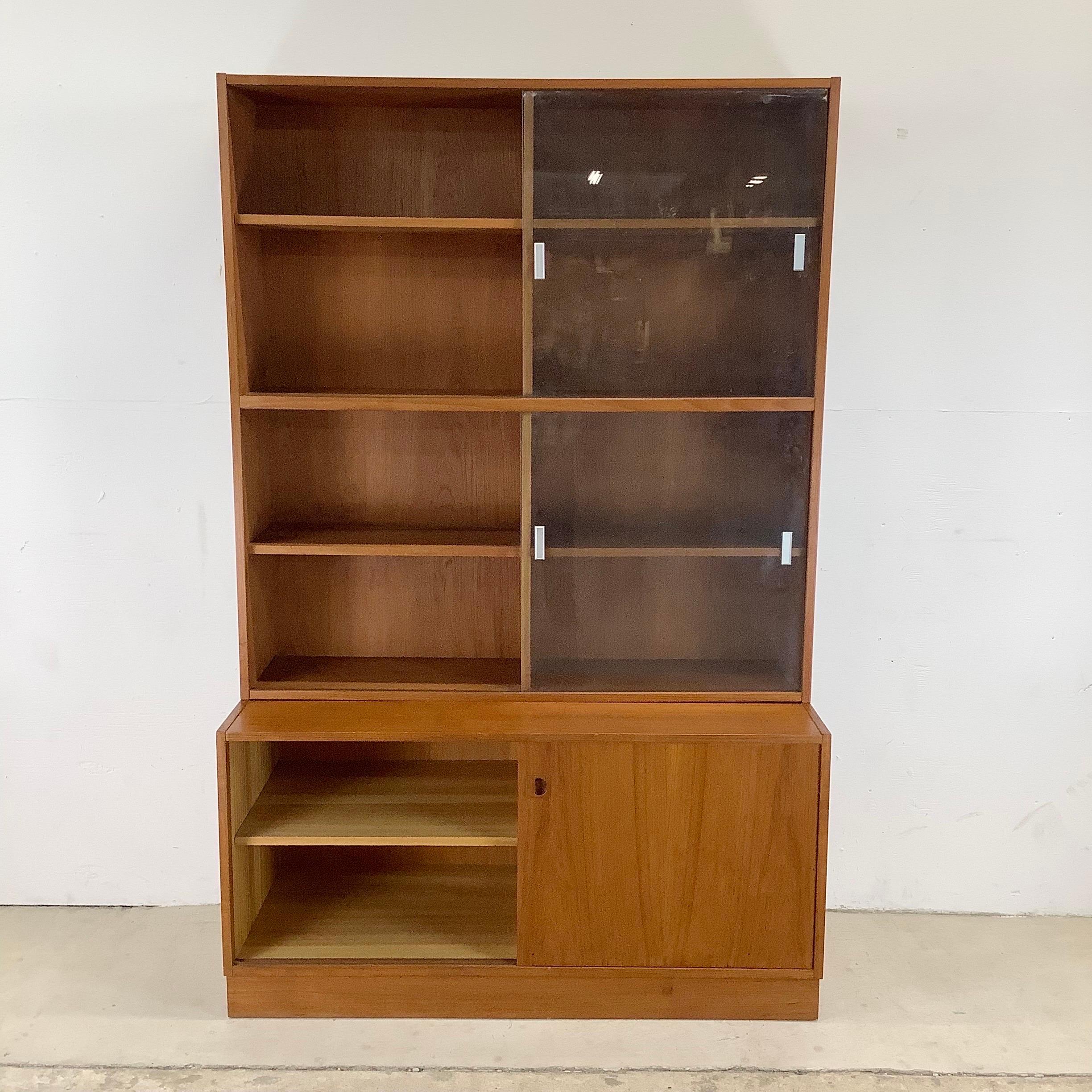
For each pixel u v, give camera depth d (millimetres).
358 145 2354
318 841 2156
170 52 2367
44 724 2605
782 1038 2176
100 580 2551
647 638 2273
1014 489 2514
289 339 2424
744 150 2109
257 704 2260
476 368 2436
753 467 2207
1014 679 2592
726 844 2135
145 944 2496
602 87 2074
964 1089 2021
